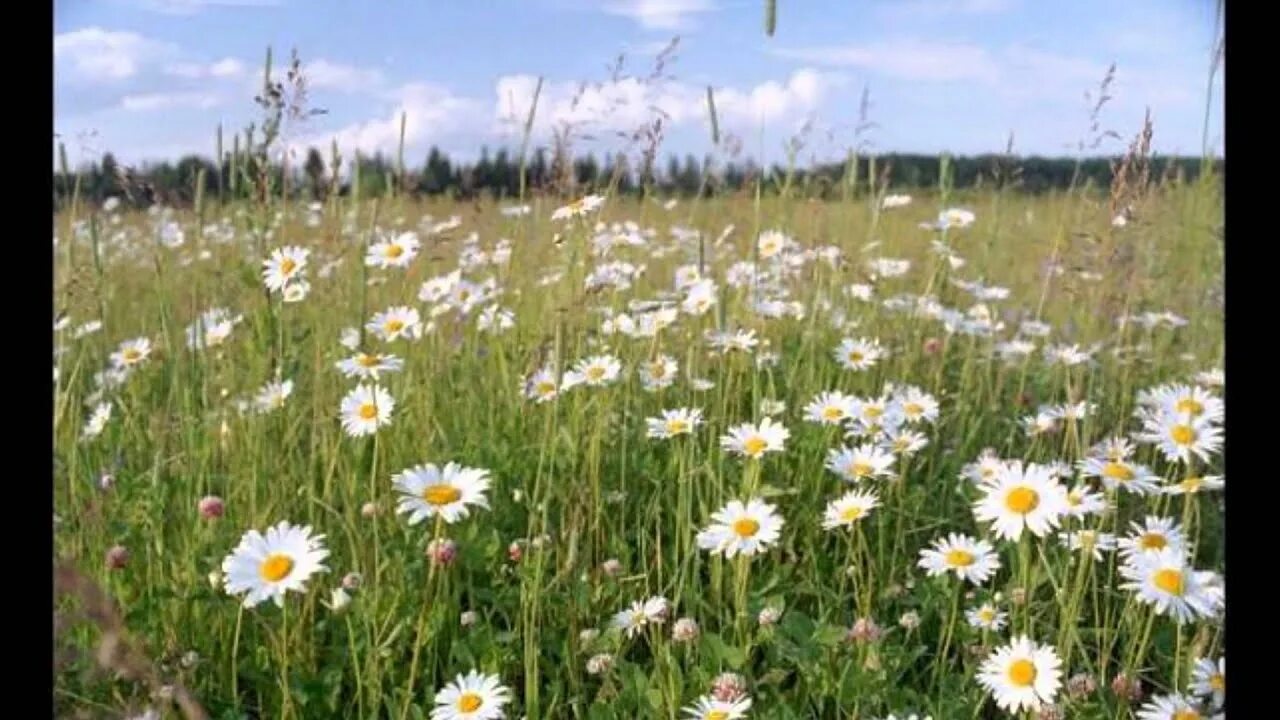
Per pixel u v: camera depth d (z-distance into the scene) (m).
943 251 1.23
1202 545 0.83
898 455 0.92
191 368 1.02
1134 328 1.25
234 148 1.02
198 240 1.07
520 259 1.14
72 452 0.80
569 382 0.89
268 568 0.59
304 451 0.93
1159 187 1.16
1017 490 0.66
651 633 0.71
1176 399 0.73
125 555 0.71
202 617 0.71
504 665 0.69
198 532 0.77
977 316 1.23
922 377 1.16
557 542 0.79
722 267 1.28
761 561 0.82
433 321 1.06
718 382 0.97
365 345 0.97
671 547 0.84
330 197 1.06
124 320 1.21
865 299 1.22
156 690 0.58
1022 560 0.68
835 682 0.64
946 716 0.62
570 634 0.69
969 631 0.71
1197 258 1.20
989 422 1.07
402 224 1.16
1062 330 1.24
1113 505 0.72
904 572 0.81
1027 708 0.61
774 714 0.62
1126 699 0.62
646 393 1.02
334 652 0.69
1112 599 0.77
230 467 0.86
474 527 0.78
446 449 0.89
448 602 0.72
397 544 0.77
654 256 1.33
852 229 1.31
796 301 1.23
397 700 0.66
